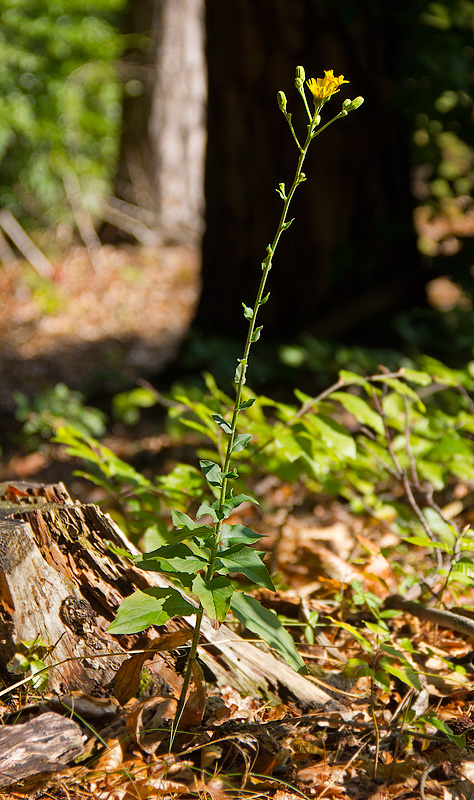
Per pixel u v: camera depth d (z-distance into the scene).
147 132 15.02
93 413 6.50
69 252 13.72
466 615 2.26
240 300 6.93
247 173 6.57
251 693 1.84
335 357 4.80
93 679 1.82
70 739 1.56
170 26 14.77
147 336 9.89
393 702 1.89
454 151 6.84
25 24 12.71
